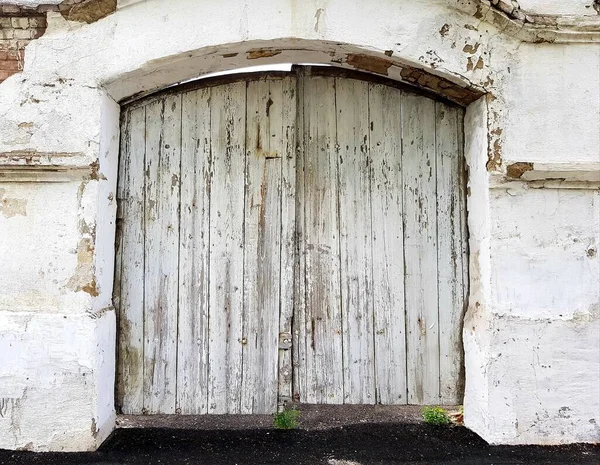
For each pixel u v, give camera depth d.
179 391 2.85
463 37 2.62
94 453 2.40
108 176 2.69
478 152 2.73
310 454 2.42
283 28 2.56
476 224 2.76
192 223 2.90
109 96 2.68
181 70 2.73
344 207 2.96
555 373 2.52
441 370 2.91
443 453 2.42
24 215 2.52
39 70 2.54
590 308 2.56
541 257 2.58
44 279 2.49
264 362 2.88
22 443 2.42
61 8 2.51
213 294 2.88
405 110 2.99
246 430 2.70
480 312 2.66
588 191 2.62
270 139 2.95
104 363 2.57
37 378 2.43
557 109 2.63
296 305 2.94
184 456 2.39
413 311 2.93
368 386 2.91
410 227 2.96
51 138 2.52
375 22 2.59
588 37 2.63
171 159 2.91
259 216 2.92
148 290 2.86
